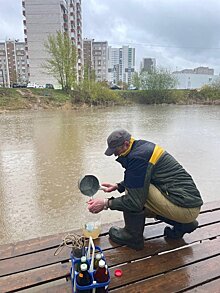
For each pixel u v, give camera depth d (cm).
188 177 179
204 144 953
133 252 186
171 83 3569
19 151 842
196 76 5422
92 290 140
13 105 2308
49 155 787
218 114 2177
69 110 2433
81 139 1052
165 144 953
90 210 183
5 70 6388
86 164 687
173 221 191
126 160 173
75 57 3028
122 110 2541
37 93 2625
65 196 475
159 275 164
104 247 190
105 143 970
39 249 186
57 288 154
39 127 1377
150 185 176
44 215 402
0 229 362
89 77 3241
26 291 155
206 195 482
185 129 1336
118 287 154
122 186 205
